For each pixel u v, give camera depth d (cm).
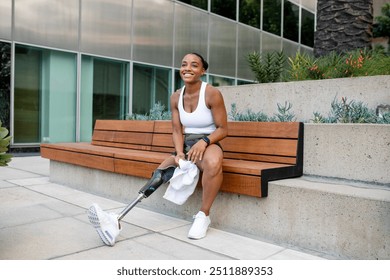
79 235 292
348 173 287
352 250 243
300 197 267
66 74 952
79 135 974
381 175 271
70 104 963
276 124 324
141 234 299
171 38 1151
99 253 254
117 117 1052
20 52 874
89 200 415
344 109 358
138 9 1070
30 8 876
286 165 306
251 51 1402
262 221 289
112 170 403
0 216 343
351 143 286
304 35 1650
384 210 229
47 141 924
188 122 315
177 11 1163
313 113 408
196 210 337
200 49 1230
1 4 834
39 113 909
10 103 853
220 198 316
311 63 505
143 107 1102
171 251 262
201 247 271
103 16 1001
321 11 555
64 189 474
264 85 448
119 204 400
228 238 293
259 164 310
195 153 290
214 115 305
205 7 1241
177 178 297
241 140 346
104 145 511
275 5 1501
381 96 367
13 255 246
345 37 534
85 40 970
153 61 1110
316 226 260
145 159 358
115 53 1027
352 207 243
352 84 384
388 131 269
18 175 578
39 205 387
